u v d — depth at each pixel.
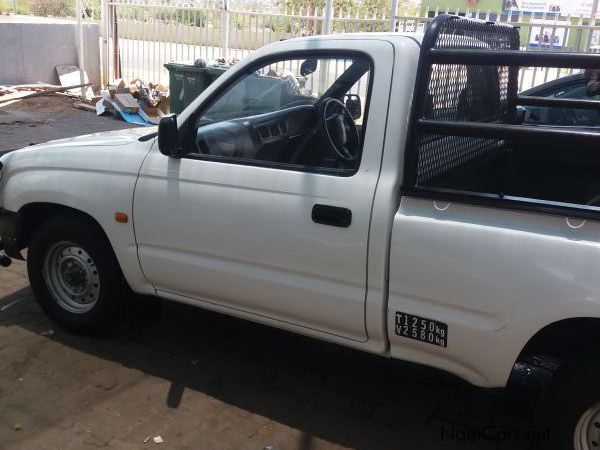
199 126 3.38
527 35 9.12
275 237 3.08
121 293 3.83
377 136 2.86
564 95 5.41
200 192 3.28
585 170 3.26
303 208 2.98
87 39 13.30
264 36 10.66
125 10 12.32
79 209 3.66
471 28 3.21
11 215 3.95
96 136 3.97
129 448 2.99
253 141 3.34
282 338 4.10
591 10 9.23
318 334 3.17
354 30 9.79
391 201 2.79
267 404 3.38
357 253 2.87
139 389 3.47
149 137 3.60
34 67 13.09
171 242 3.43
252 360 3.81
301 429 3.18
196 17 11.29
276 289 3.15
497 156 3.43
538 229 2.53
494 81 3.49
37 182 3.79
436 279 2.72
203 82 9.31
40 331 4.05
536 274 2.51
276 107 3.35
